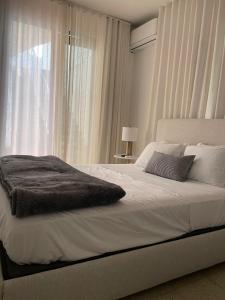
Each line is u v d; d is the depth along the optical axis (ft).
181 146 9.16
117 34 13.97
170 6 11.67
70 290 4.11
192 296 5.15
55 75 12.34
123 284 4.63
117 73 14.08
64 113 12.66
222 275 5.98
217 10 9.25
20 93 11.57
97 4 12.34
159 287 5.41
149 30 12.76
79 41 12.77
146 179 7.75
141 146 14.37
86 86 13.23
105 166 9.81
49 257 3.97
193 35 10.16
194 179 8.02
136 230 4.85
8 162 6.99
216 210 6.07
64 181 5.31
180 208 5.46
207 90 9.57
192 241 5.49
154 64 12.45
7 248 3.79
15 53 11.32
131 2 11.97
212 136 8.85
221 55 9.09
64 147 12.86
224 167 7.30
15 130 11.72
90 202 4.62
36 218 4.02
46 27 11.89
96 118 13.66
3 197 4.92
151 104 12.66
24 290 3.76
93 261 4.33
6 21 11.00
